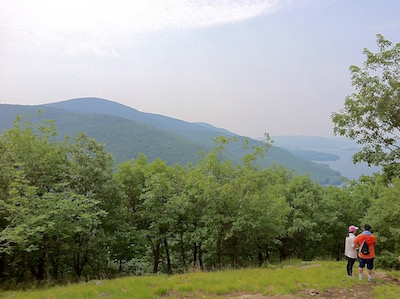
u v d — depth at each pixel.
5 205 14.16
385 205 20.33
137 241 21.45
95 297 9.95
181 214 20.47
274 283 11.31
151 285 11.52
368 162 12.45
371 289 10.76
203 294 10.08
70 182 19.81
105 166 20.70
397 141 12.07
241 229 19.14
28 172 17.88
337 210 29.47
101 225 20.56
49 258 19.30
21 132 19.61
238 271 14.67
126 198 23.48
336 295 10.05
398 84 11.24
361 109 12.04
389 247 21.27
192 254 27.72
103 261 24.22
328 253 31.95
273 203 21.48
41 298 10.48
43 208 15.46
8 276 18.84
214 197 19.23
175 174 23.33
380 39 11.90
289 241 28.70
